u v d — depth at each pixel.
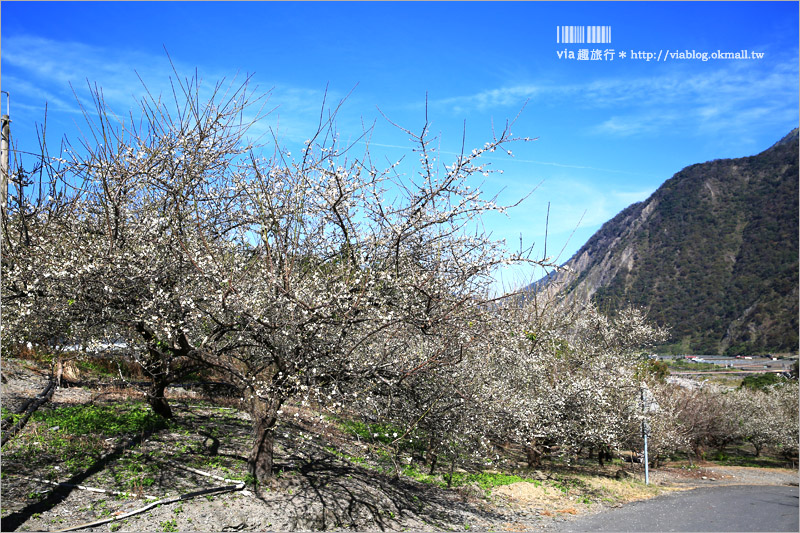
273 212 8.20
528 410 13.70
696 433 27.05
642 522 12.04
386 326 8.31
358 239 8.67
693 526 11.79
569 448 16.44
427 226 8.23
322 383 8.88
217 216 9.48
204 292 8.70
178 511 7.71
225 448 10.63
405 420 10.27
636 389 19.05
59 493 7.73
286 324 8.28
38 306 8.27
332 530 8.59
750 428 32.00
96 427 10.45
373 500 9.88
